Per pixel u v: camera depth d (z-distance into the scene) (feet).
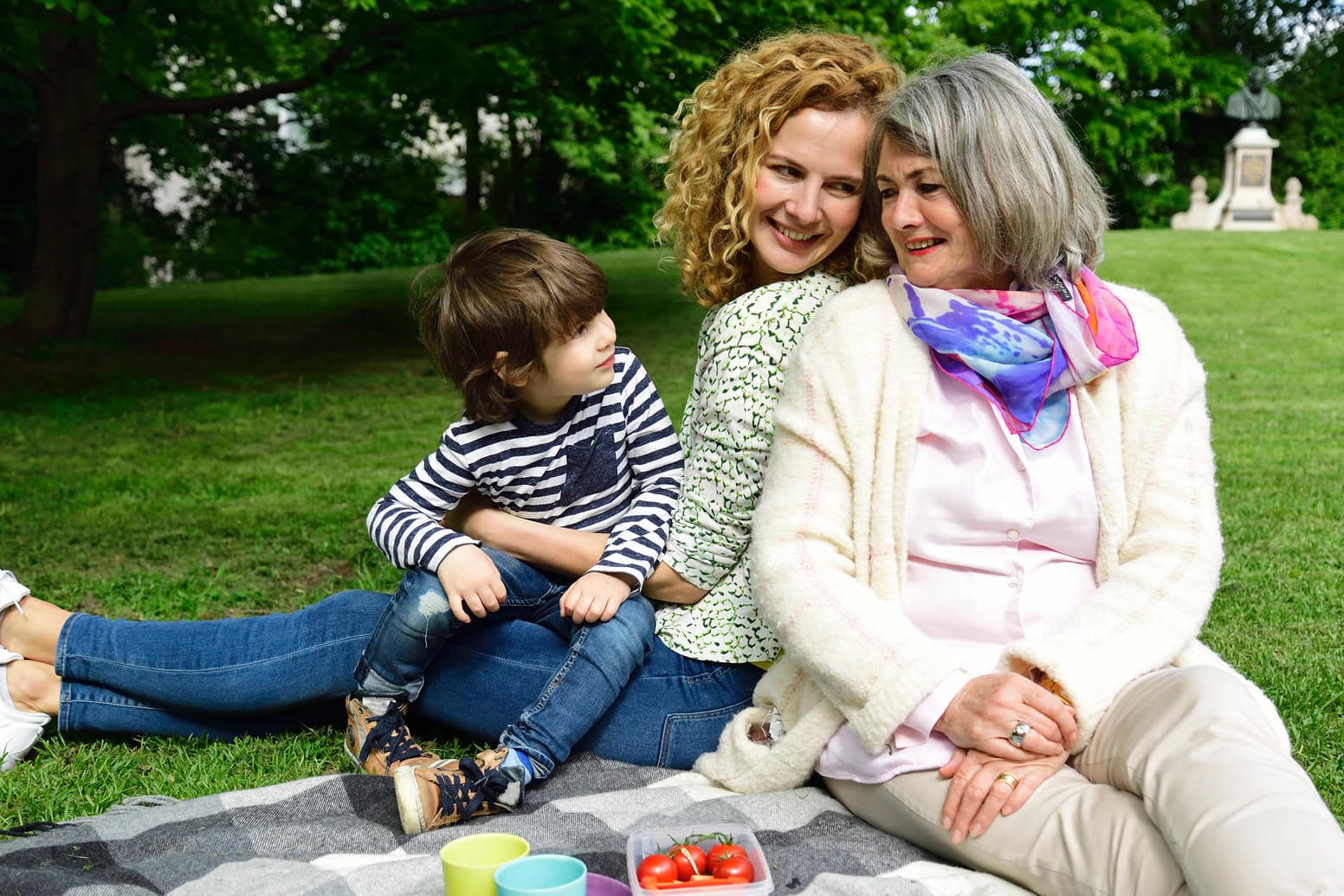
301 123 69.92
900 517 7.11
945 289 7.32
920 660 6.67
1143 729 6.07
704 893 5.82
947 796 6.52
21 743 8.92
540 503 8.43
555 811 7.46
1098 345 6.94
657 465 8.62
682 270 8.65
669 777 8.18
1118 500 7.04
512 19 35.83
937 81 7.06
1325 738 9.05
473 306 7.78
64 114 38.60
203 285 57.72
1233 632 11.89
